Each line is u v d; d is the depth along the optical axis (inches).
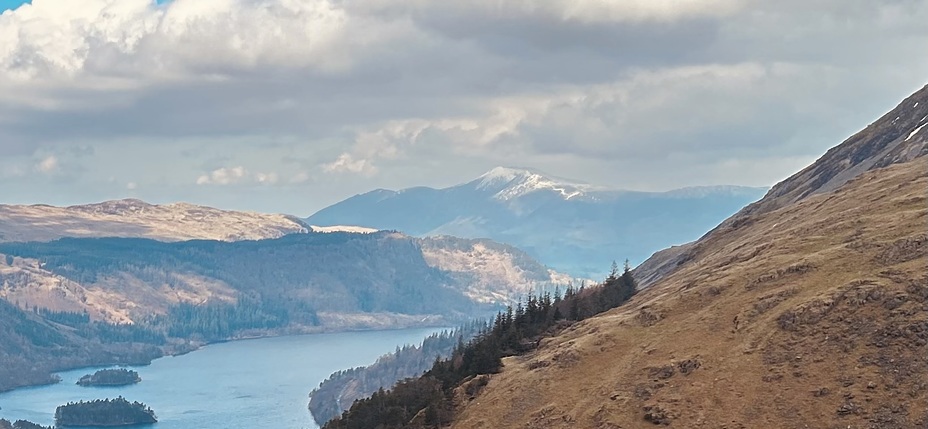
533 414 6510.8
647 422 5792.3
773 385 5575.8
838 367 5477.4
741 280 6963.6
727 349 6117.1
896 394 5113.2
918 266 5930.1
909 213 6801.2
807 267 6574.8
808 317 5935.0
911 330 5433.1
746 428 5344.5
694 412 5649.6
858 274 6205.7
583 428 6043.3
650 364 6338.6
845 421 5098.4
